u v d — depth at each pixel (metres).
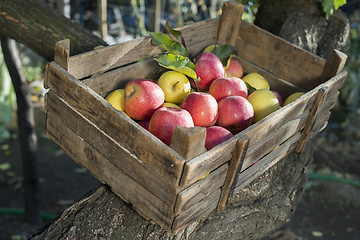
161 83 1.66
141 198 1.33
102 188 1.53
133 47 1.70
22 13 1.96
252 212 1.71
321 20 2.35
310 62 1.89
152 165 1.22
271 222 1.81
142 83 1.54
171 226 1.29
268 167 1.66
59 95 1.45
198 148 1.16
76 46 1.98
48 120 1.55
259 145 1.44
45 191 4.04
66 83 1.39
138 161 1.27
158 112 1.40
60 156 4.53
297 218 3.91
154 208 1.31
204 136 1.16
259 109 1.69
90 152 1.44
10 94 4.41
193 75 1.65
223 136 1.45
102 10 4.01
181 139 1.13
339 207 4.07
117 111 1.27
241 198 1.69
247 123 1.61
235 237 1.67
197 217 1.39
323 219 3.93
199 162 1.17
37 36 1.98
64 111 1.46
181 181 1.18
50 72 1.44
